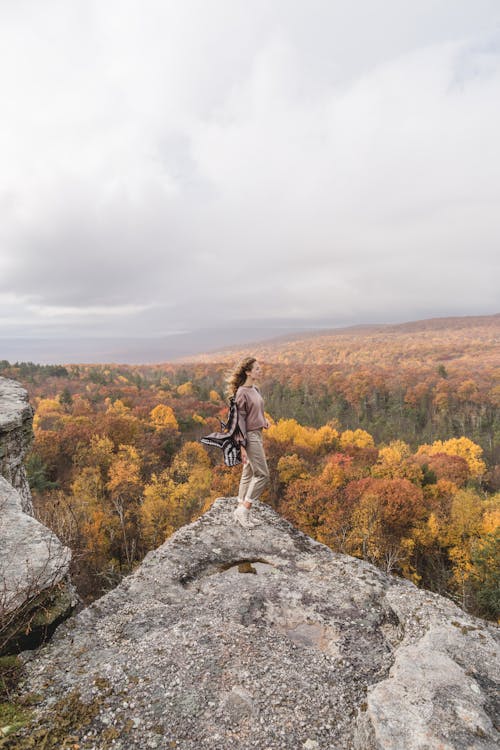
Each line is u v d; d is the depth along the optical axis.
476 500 33.50
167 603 3.33
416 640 2.85
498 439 75.25
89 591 19.98
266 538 4.47
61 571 3.02
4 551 3.16
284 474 43.38
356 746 2.05
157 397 95.56
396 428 86.75
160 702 2.30
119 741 2.07
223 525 4.67
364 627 3.09
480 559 22.84
